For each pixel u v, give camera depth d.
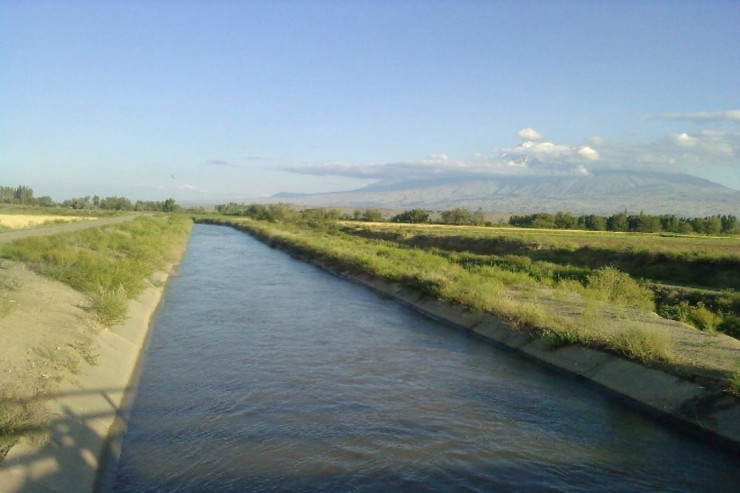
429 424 9.64
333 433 9.12
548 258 43.28
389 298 24.17
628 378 11.47
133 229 47.25
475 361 14.01
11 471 6.38
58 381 9.28
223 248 51.97
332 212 103.62
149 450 8.43
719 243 53.72
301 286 27.31
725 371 10.62
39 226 52.16
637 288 22.95
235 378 12.08
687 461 8.38
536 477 7.76
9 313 12.02
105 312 14.52
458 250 53.47
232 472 7.72
